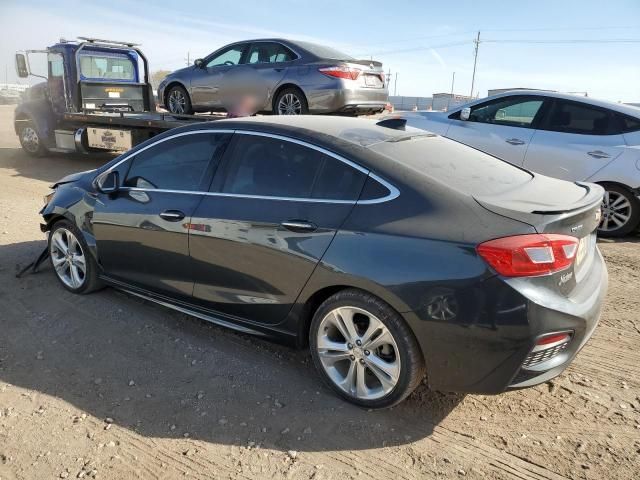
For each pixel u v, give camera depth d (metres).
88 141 10.92
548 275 2.61
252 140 3.52
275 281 3.22
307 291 3.09
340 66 8.59
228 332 3.97
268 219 3.22
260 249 3.24
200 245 3.54
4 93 38.41
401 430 2.91
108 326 4.05
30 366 3.51
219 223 3.42
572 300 2.73
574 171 6.78
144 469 2.62
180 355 3.65
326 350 3.14
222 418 3.00
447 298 2.65
